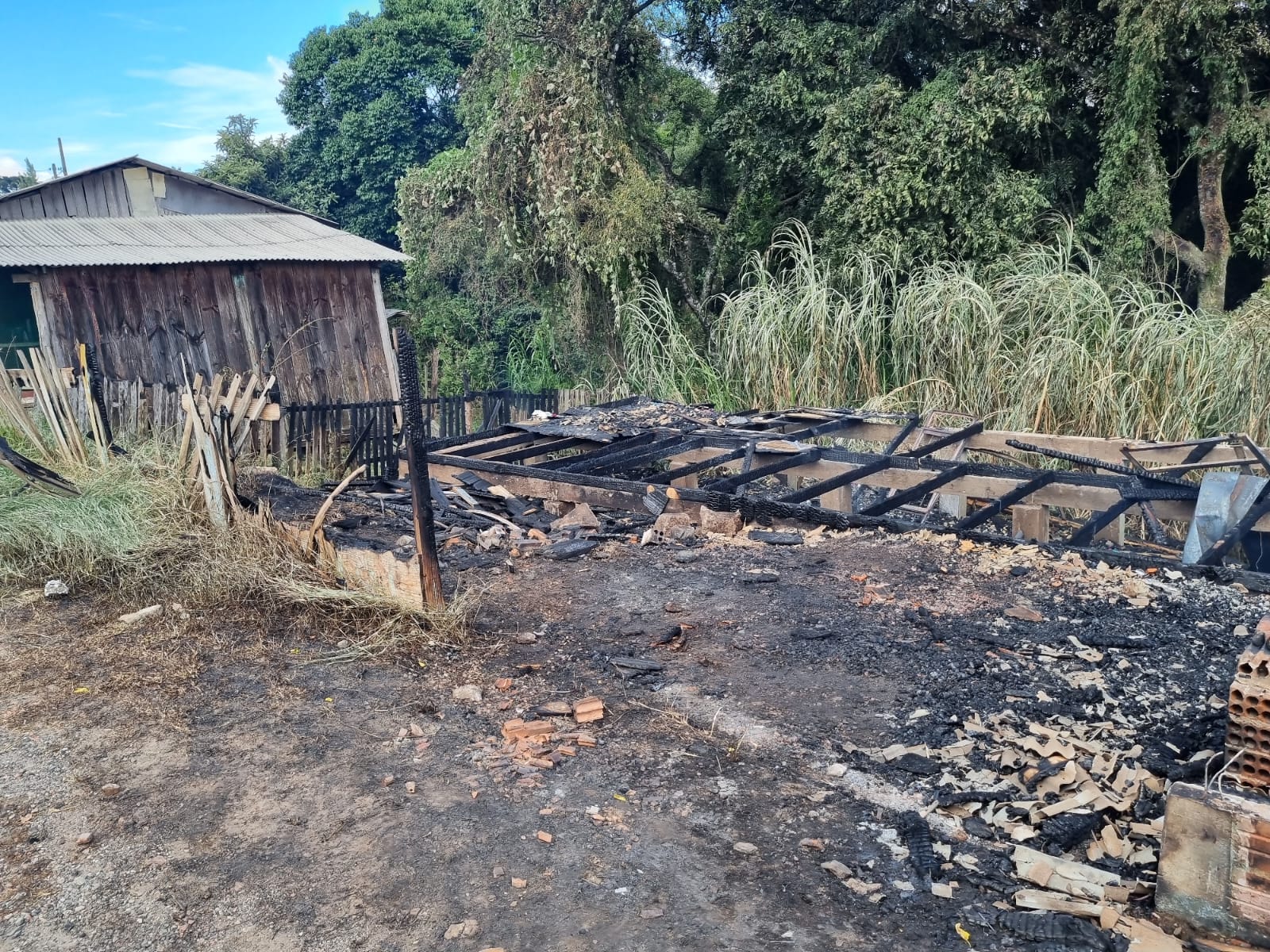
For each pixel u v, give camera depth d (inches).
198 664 177.5
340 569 205.8
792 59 564.4
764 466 292.8
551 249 600.7
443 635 185.9
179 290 503.5
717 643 184.1
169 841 122.3
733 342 480.7
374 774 137.8
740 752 142.1
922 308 435.8
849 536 246.4
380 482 309.0
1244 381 355.3
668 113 705.0
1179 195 596.1
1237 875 95.7
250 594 208.4
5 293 528.7
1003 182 515.2
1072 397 369.7
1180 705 150.9
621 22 580.4
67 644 187.3
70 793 134.3
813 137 556.4
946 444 324.8
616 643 184.7
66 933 105.9
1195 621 184.2
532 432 358.6
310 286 563.8
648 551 242.2
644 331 542.3
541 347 784.3
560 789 132.8
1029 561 220.4
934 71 586.2
